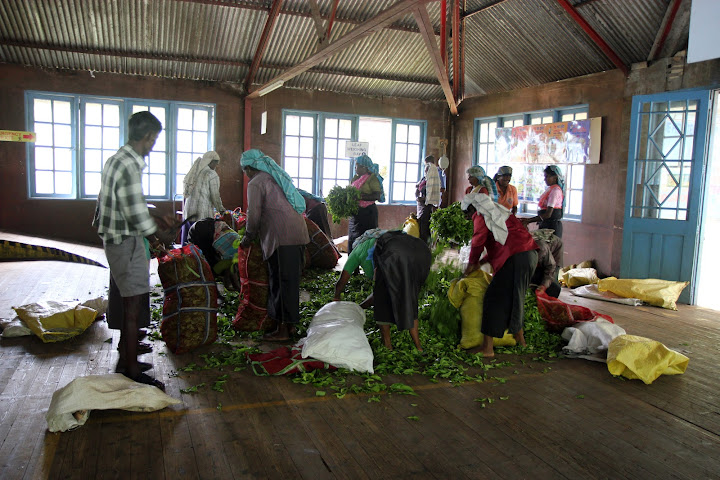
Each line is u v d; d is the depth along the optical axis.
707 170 6.80
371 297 4.90
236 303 5.67
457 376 4.04
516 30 8.79
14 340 4.51
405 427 3.25
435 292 5.34
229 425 3.19
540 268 5.43
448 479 2.73
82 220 9.88
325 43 7.25
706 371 4.41
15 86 9.27
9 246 7.73
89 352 4.29
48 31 8.70
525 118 9.95
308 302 5.71
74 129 9.74
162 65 9.84
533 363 4.45
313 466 2.79
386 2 8.87
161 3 8.50
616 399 3.78
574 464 2.91
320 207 8.35
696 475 2.84
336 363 4.00
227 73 10.31
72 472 2.65
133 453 2.84
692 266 6.90
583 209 8.66
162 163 10.38
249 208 4.52
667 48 7.29
